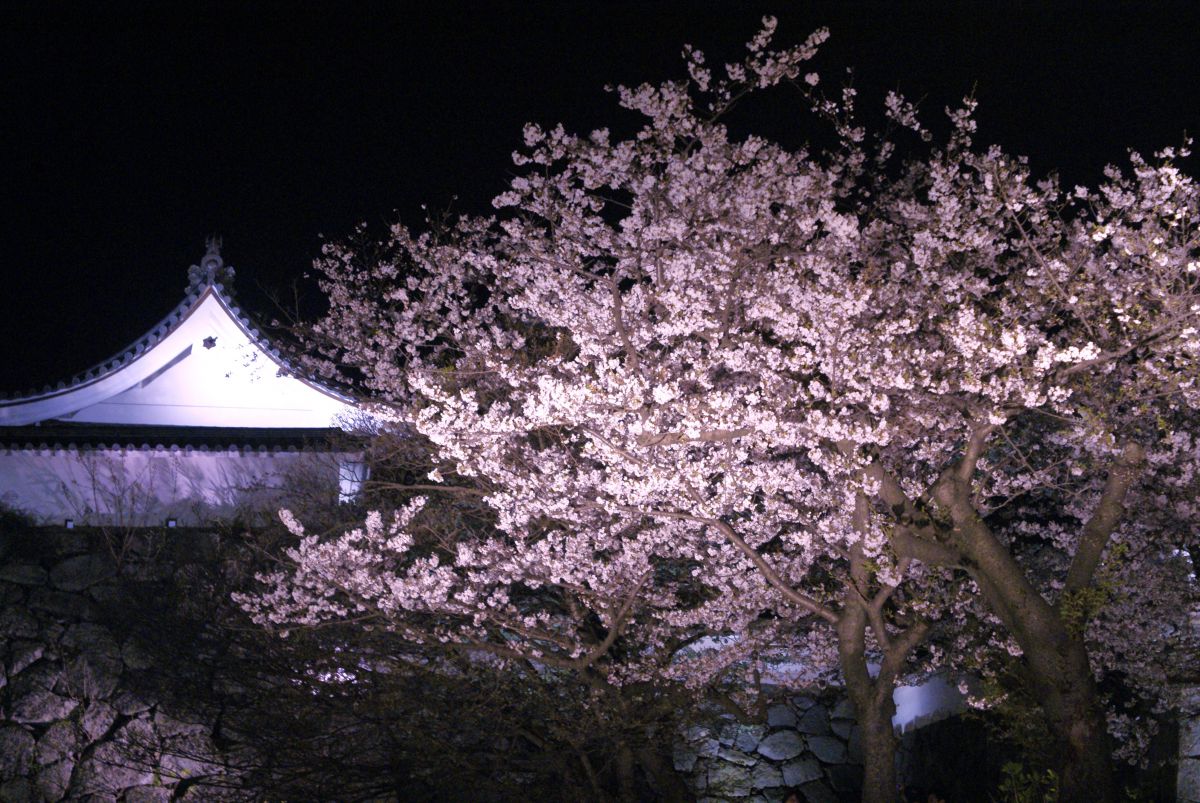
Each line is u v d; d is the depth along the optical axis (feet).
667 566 54.39
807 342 35.65
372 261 54.95
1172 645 51.24
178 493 67.97
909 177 41.29
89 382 72.64
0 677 61.72
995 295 39.86
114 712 60.95
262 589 59.62
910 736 60.49
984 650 47.93
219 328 74.28
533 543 47.83
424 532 56.95
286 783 52.65
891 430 36.14
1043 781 41.88
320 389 74.64
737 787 60.90
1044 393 34.30
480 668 52.54
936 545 36.09
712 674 49.52
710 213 37.27
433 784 51.03
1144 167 32.65
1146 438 43.75
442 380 45.34
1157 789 52.65
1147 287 33.19
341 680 54.54
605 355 36.19
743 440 38.17
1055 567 54.90
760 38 35.32
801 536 41.06
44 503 66.64
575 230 38.55
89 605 63.31
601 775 54.44
